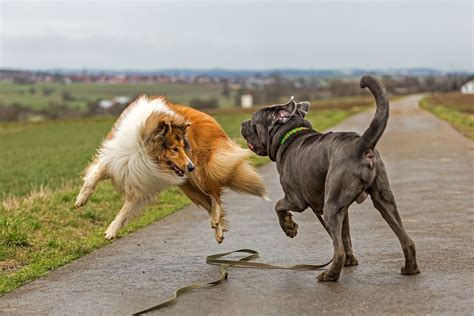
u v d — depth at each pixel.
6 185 18.14
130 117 9.05
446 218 10.57
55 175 20.22
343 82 135.50
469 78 138.88
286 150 7.85
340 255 7.02
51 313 6.64
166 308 6.57
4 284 7.78
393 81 158.00
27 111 109.62
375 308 6.21
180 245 9.73
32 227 10.94
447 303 6.23
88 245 9.87
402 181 15.05
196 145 9.47
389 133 30.80
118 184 9.09
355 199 6.97
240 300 6.73
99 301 7.00
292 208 7.88
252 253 8.94
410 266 7.23
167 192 14.93
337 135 7.23
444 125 35.62
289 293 6.88
